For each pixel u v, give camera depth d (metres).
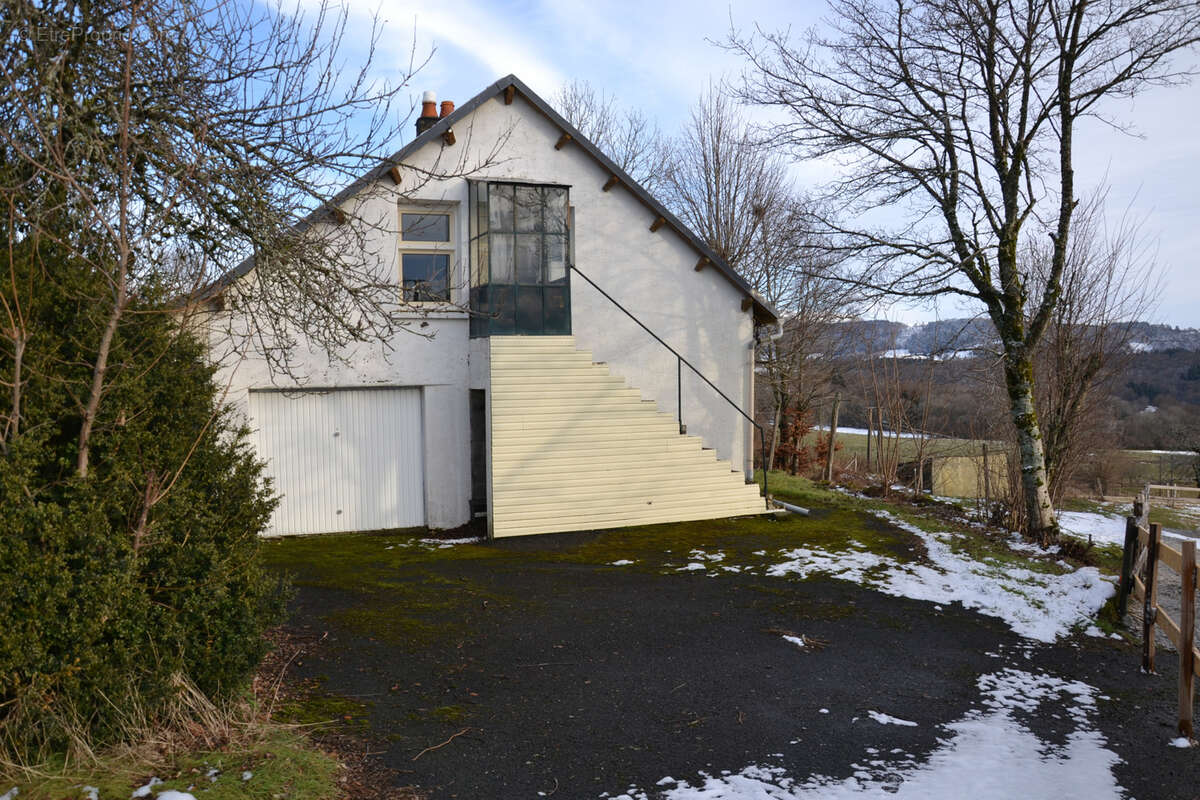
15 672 3.88
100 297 4.33
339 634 7.16
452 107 13.91
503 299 11.98
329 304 6.37
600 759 4.93
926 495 17.95
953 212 12.75
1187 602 5.70
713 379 14.42
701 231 25.53
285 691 5.73
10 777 3.86
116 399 4.43
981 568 10.27
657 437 12.48
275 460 11.94
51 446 4.26
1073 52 11.47
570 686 6.13
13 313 4.12
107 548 4.20
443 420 12.66
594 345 13.61
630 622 7.81
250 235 5.82
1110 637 8.03
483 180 11.95
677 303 14.14
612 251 13.67
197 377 5.10
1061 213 12.02
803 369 23.89
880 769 4.93
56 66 4.40
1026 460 12.55
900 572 9.98
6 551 3.81
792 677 6.50
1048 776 4.91
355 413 12.38
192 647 4.76
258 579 5.27
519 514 11.68
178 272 5.43
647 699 5.93
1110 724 5.87
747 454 14.72
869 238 12.91
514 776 4.67
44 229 4.27
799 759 5.04
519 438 11.69
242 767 4.34
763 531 12.10
